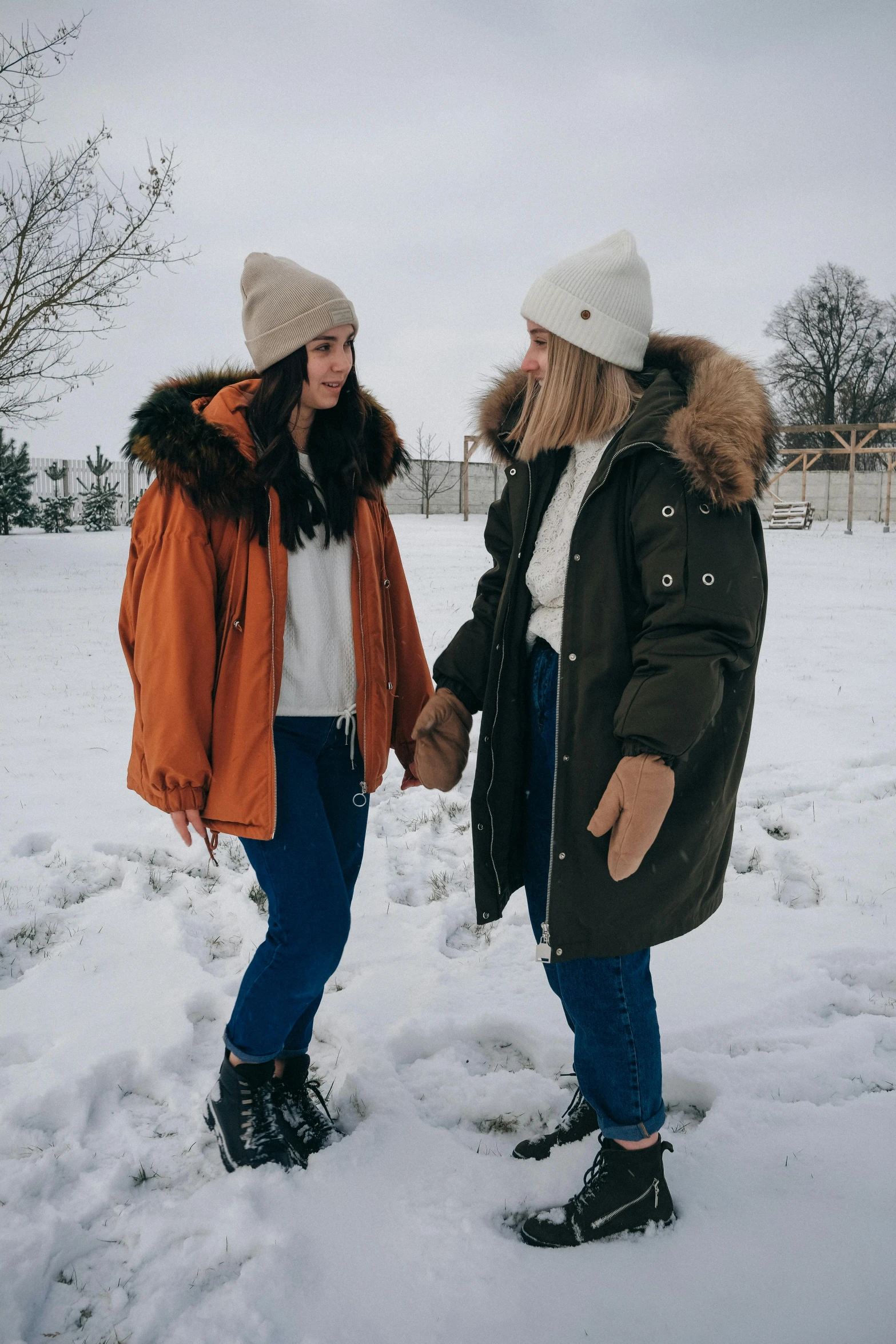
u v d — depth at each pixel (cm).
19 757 585
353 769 238
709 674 171
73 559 1972
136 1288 188
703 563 174
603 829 176
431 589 1480
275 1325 178
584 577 188
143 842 429
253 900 370
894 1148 224
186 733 203
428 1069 263
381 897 376
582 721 187
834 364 4988
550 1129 240
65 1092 245
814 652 954
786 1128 232
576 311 189
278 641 214
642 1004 199
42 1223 200
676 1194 211
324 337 212
